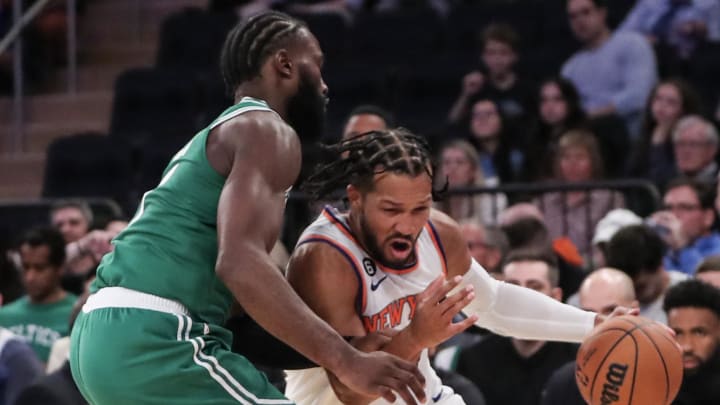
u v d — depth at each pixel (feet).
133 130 68.23
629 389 23.15
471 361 37.86
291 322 20.18
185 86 68.23
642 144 51.13
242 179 20.98
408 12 69.56
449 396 25.70
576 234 46.98
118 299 21.81
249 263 20.30
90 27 78.23
